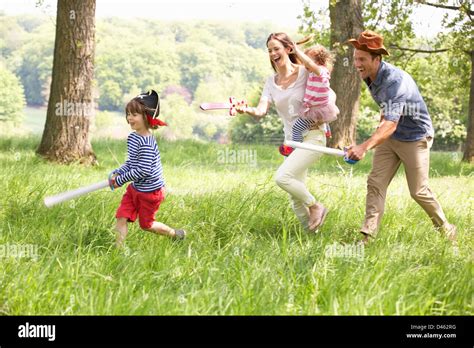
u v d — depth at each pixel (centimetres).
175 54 14412
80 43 2138
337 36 2805
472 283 756
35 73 14238
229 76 14475
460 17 3206
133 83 13962
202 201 1173
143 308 669
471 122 3103
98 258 824
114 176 927
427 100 7981
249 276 748
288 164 1026
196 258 834
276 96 1043
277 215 1104
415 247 936
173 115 13088
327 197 1317
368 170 2320
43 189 1226
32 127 13275
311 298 706
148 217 948
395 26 3172
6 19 14488
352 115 2844
